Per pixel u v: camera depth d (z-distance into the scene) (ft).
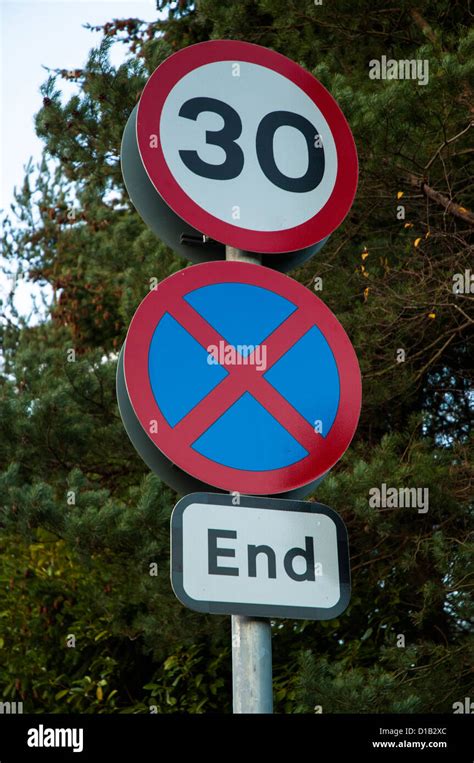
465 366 33.91
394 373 29.99
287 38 34.19
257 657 10.75
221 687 38.47
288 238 12.86
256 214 12.78
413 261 29.63
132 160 13.12
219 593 10.77
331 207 13.26
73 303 48.65
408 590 33.99
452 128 27.94
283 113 13.28
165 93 12.71
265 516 11.21
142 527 30.32
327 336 12.26
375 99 26.48
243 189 12.79
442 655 27.35
